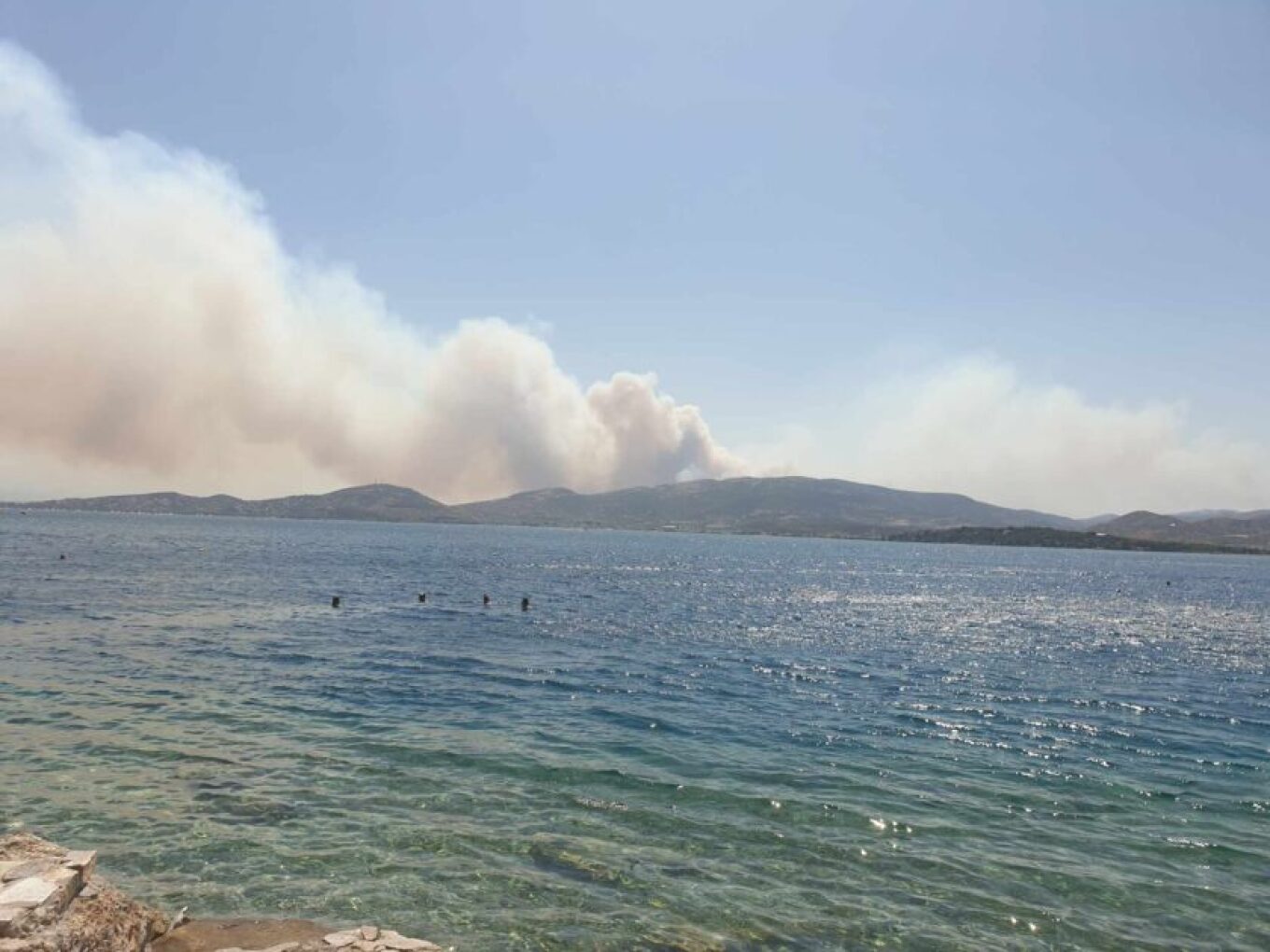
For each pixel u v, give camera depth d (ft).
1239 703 122.93
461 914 47.37
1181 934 47.67
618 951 43.83
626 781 72.28
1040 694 123.54
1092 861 57.88
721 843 59.11
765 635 188.96
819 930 46.80
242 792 65.36
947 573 563.48
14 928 35.78
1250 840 63.10
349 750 78.54
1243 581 582.76
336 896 48.85
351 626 175.83
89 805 61.11
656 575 423.64
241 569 336.49
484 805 64.80
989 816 66.85
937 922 48.16
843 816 65.46
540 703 104.42
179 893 48.44
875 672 139.33
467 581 331.16
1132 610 302.86
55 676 107.45
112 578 268.21
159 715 88.84
